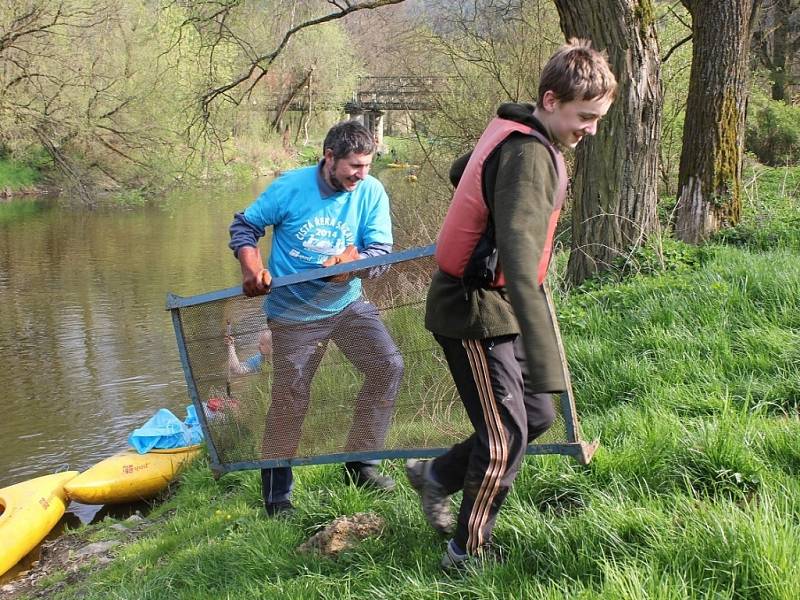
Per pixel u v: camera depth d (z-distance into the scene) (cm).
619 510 292
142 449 762
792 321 482
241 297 379
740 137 806
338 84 2922
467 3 1376
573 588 254
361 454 361
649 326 510
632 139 701
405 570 300
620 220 709
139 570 440
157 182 2819
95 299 1662
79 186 2788
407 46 1449
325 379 368
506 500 327
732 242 777
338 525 344
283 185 397
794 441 327
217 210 2839
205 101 1368
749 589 239
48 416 1046
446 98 1425
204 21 1262
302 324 367
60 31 2600
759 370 428
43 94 2648
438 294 275
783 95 2039
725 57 787
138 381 1182
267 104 2966
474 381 274
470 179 260
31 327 1465
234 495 507
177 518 519
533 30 1342
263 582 330
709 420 365
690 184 808
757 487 309
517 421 274
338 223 398
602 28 688
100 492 718
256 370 381
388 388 354
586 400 451
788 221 789
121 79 2689
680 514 287
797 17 1983
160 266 1966
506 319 269
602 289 639
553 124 256
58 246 2206
